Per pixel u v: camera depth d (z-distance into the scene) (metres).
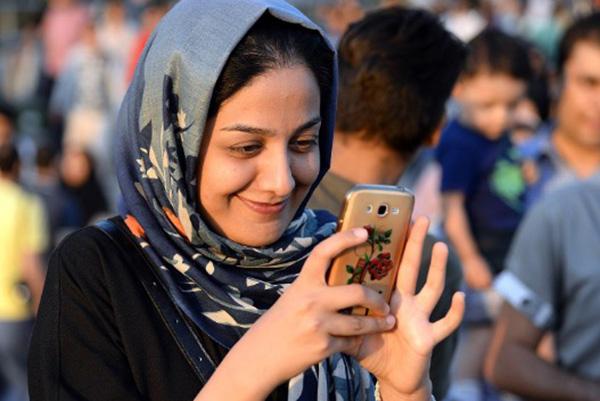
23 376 13.21
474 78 11.38
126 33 27.27
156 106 4.31
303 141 4.23
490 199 11.48
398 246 4.13
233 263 4.41
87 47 25.80
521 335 7.27
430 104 5.97
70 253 4.38
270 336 3.82
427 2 30.31
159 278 4.39
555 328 7.37
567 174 9.16
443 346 5.71
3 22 37.62
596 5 16.36
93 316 4.28
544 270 7.26
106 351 4.25
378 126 5.85
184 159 4.28
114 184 24.30
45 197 13.55
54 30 31.12
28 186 13.52
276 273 4.53
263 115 4.09
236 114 4.10
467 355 10.66
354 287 3.86
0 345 13.11
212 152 4.20
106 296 4.31
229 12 4.16
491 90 11.34
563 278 7.28
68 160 19.39
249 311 4.38
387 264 4.11
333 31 30.25
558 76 9.16
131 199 4.47
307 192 4.48
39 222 13.20
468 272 11.16
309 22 4.22
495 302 10.78
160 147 4.32
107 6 27.69
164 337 4.30
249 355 3.84
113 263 4.35
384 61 5.86
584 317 7.21
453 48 6.09
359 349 4.17
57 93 26.20
